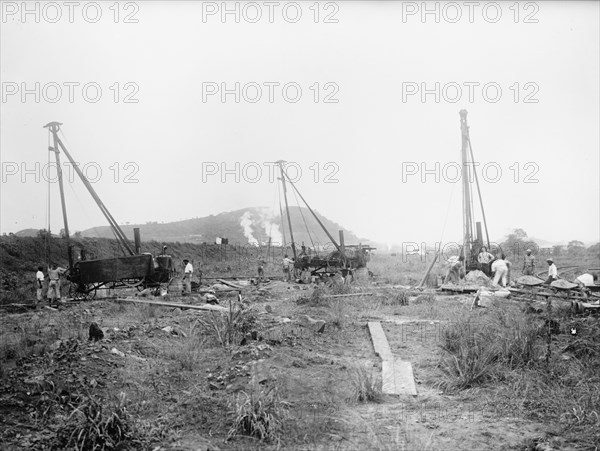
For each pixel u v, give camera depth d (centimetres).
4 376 755
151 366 857
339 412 711
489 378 839
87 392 686
